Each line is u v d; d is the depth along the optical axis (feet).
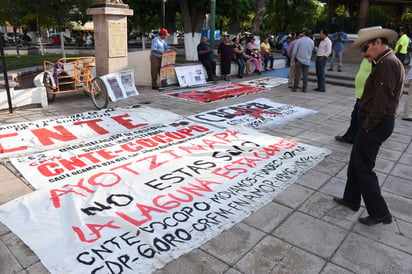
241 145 15.88
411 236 9.55
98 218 9.57
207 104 24.54
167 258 8.11
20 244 8.60
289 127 19.66
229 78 37.78
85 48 68.23
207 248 8.67
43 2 43.50
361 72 15.61
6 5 53.57
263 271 7.97
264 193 11.50
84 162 13.61
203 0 43.01
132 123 18.98
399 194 12.03
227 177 12.56
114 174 12.49
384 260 8.50
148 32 125.59
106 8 24.29
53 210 10.03
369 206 9.71
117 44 26.11
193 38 46.70
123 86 23.52
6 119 18.88
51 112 20.76
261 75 41.50
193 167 13.30
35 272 7.68
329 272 8.02
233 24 54.39
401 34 36.09
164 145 15.74
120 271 7.64
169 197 10.96
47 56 59.88
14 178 12.28
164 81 30.19
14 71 34.81
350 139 16.93
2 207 10.06
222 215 10.06
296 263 8.27
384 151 16.24
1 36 18.72
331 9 64.18
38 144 15.34
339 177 13.14
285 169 13.44
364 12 56.18
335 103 26.78
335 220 10.21
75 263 7.85
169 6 50.88
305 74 30.55
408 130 19.93
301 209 10.76
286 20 101.40
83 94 26.23
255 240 9.09
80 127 17.88
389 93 8.66
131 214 9.89
